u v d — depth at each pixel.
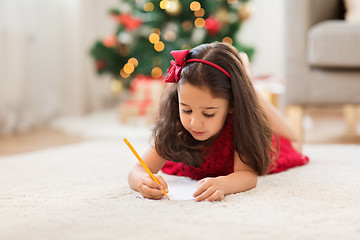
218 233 0.68
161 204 0.86
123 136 2.31
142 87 2.73
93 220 0.77
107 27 3.79
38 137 2.39
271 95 2.04
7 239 0.68
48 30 3.07
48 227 0.73
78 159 1.52
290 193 0.95
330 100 1.82
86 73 3.52
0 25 2.50
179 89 0.92
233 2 2.70
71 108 3.29
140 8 2.78
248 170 1.01
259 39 3.78
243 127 0.96
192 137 1.02
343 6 2.20
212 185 0.90
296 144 1.40
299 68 1.84
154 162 1.06
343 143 2.03
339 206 0.84
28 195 0.99
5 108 2.56
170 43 2.73
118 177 1.19
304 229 0.70
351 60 1.74
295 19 1.83
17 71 2.63
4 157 1.60
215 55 0.92
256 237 0.67
